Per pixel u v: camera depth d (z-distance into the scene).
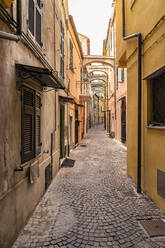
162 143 3.42
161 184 3.43
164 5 3.27
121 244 2.46
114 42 15.37
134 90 5.05
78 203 3.77
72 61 10.13
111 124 19.34
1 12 2.15
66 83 8.27
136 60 4.84
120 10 6.34
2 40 2.21
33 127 3.52
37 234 2.71
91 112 43.03
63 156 7.72
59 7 6.53
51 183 5.07
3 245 2.20
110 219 3.11
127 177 5.57
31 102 3.43
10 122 2.47
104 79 29.11
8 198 2.36
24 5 3.02
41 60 4.07
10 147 2.46
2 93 2.23
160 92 3.77
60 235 2.68
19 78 2.79
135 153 5.00
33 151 3.49
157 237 2.60
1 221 2.16
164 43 3.31
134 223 2.98
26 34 3.09
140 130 4.37
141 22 4.43
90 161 7.88
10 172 2.45
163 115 3.62
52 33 5.41
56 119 6.00
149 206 3.61
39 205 3.69
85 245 2.45
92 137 19.14
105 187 4.71
